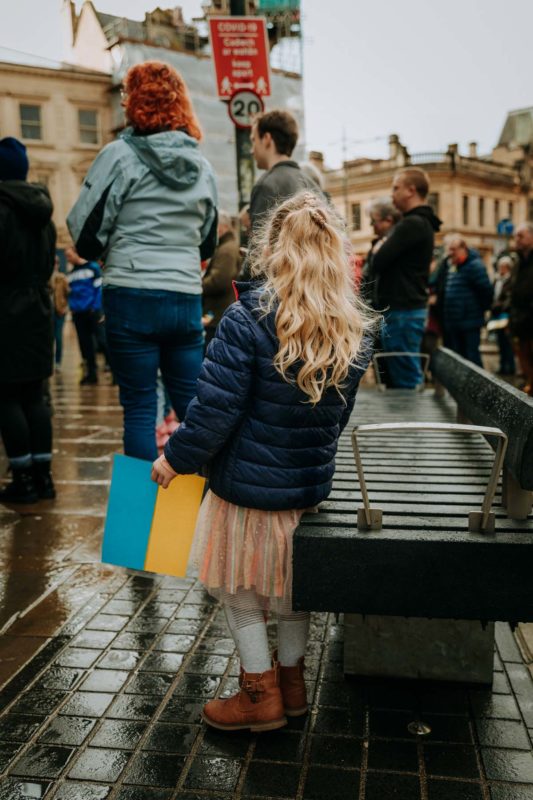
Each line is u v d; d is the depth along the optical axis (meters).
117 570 3.54
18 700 2.43
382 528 2.09
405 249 5.20
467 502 2.36
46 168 27.92
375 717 2.35
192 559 2.31
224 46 6.60
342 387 2.16
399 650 2.52
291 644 2.31
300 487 2.12
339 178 59.19
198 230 3.61
